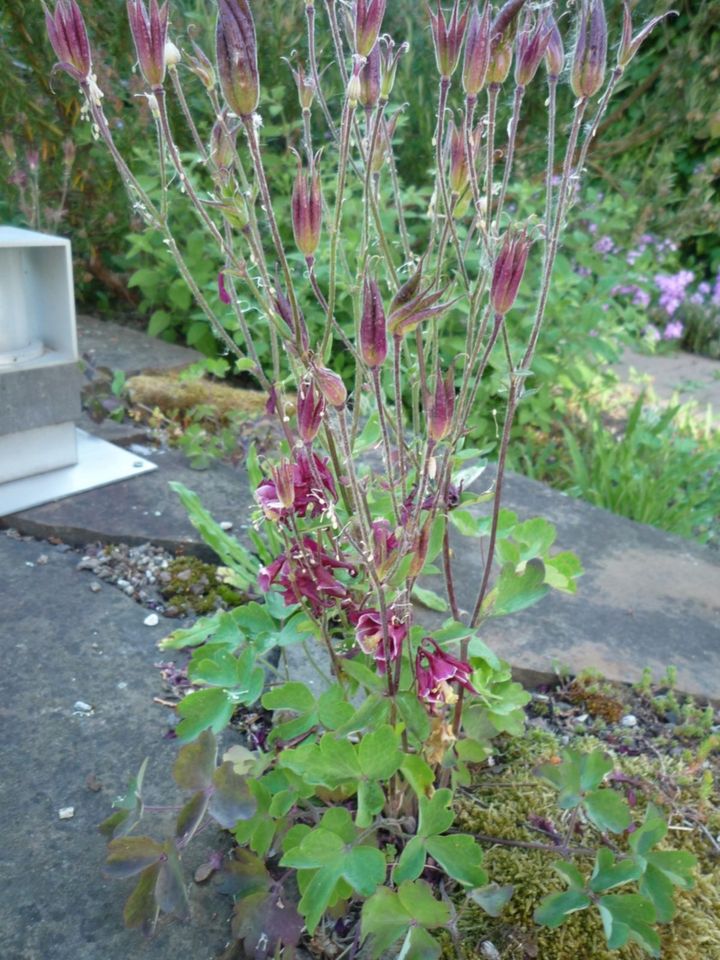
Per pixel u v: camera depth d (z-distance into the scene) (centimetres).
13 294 46
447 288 21
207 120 78
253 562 41
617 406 89
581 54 20
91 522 47
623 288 101
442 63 22
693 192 91
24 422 48
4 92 70
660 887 24
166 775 31
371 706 25
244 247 72
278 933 24
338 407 21
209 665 28
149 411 66
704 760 33
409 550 23
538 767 28
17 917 26
